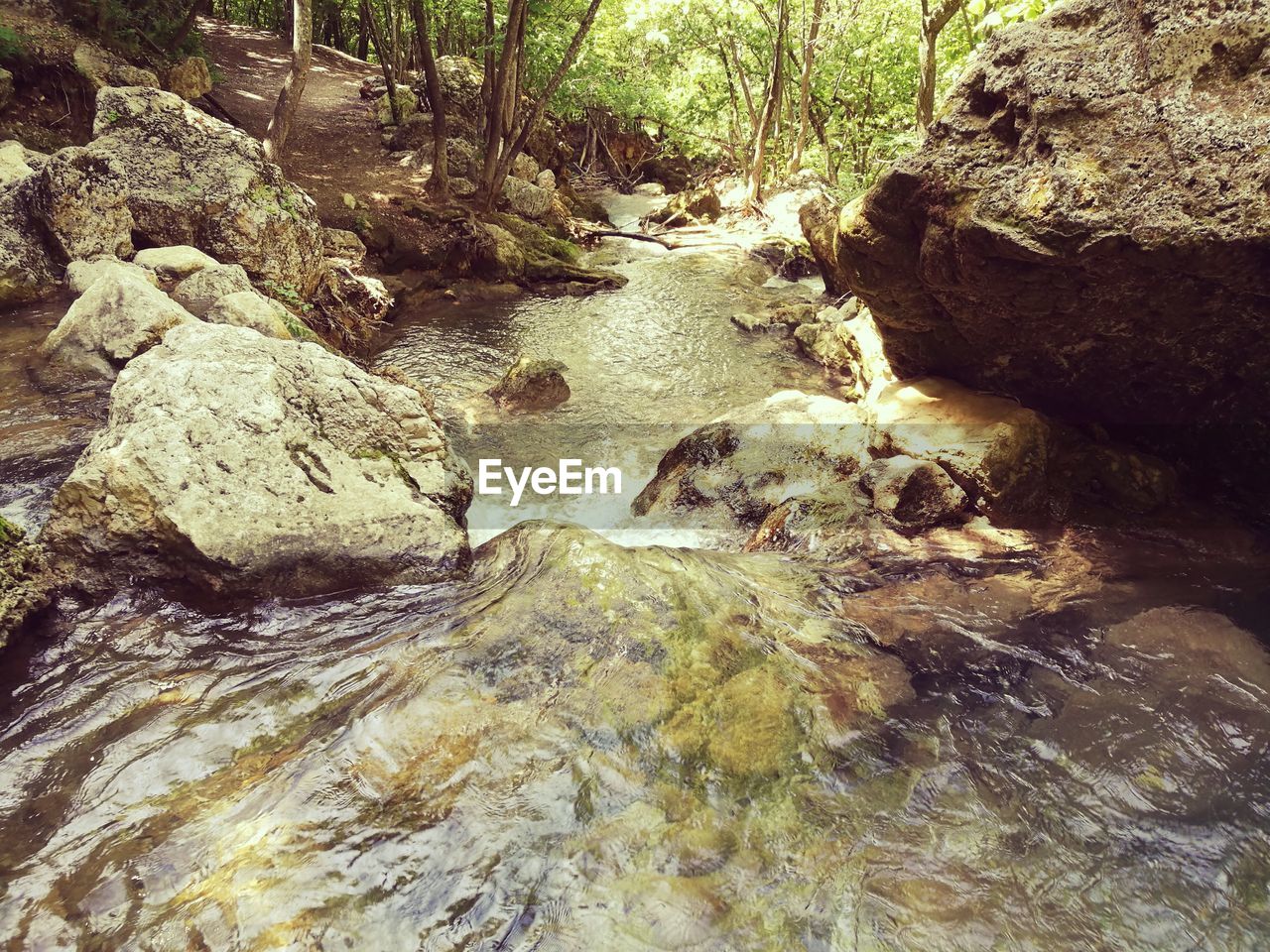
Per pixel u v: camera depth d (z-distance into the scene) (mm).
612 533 5066
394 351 8844
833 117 20000
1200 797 2697
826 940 2150
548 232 15133
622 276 12453
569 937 2123
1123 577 3988
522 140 14164
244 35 25828
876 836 2486
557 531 3926
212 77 16406
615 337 9617
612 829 2426
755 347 9219
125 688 2932
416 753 2652
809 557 4238
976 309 4922
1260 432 4602
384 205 12531
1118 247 3963
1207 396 4703
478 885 2246
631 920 2170
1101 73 4188
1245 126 3736
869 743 2848
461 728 2754
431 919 2150
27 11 11836
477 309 10758
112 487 3346
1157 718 3037
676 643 3174
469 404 7531
